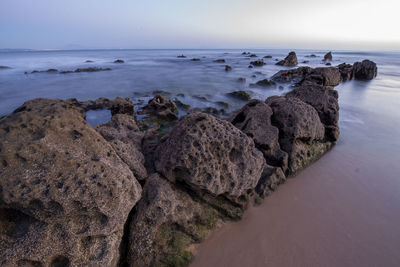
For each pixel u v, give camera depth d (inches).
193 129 174.1
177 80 1006.4
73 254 112.5
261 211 198.4
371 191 227.3
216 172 171.0
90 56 3115.2
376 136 364.8
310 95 348.5
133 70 1408.7
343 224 185.8
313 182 241.3
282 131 262.8
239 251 160.4
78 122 129.2
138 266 140.5
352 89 802.2
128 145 197.5
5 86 853.8
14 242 104.6
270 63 1894.7
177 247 152.7
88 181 112.9
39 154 107.0
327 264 152.3
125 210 129.5
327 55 2272.4
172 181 175.6
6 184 97.0
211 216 177.9
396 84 904.3
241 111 286.8
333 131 316.2
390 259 156.6
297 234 175.3
